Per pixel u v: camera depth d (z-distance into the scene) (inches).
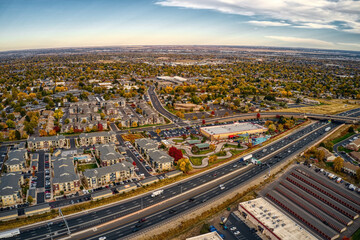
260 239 7421.3
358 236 7662.4
